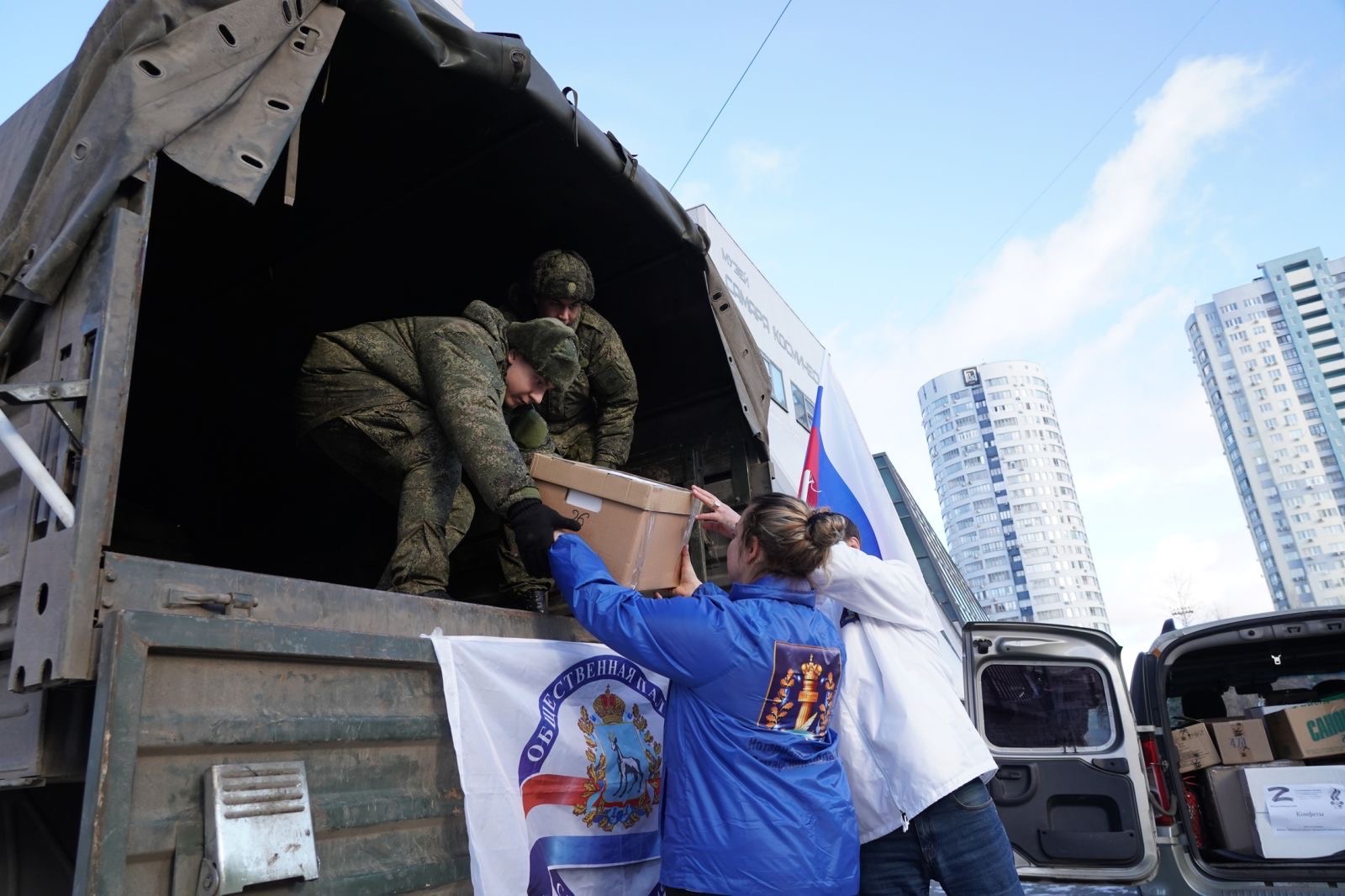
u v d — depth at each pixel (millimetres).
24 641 1377
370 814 1629
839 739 2379
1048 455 129500
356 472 2807
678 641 1965
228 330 4059
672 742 2053
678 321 3865
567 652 2256
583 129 2836
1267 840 4684
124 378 1474
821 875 1893
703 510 3811
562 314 3301
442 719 1870
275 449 4570
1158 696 4988
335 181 3180
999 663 5152
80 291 1581
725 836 1883
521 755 2031
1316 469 109812
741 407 3893
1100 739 4879
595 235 3553
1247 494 114938
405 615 1877
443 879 1769
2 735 1448
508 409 2963
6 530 1545
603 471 2387
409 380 2570
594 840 2201
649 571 2428
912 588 2504
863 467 4684
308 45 1951
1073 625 5043
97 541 1353
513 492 2217
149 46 1672
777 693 1997
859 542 2725
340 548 4430
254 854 1375
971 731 2383
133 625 1299
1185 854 4617
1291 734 5000
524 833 1958
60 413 1413
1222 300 120938
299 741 1531
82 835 1199
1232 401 117625
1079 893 5141
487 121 2852
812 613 2205
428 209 3352
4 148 2168
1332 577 105938
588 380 3633
